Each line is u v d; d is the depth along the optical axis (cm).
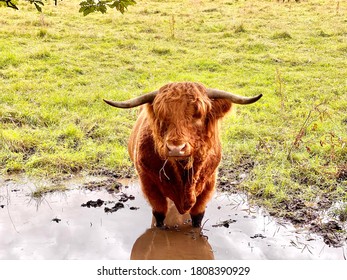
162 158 374
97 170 564
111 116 734
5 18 1366
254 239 419
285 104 784
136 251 404
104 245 412
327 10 1596
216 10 1611
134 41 1180
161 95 347
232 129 668
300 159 562
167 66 1020
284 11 1590
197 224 432
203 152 363
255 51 1127
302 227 436
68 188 524
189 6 1694
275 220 450
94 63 1017
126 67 997
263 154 584
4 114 711
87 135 665
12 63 990
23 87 853
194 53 1112
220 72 998
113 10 1551
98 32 1254
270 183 507
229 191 510
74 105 786
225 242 416
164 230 432
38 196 505
